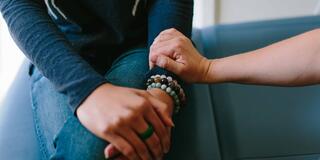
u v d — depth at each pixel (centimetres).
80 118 54
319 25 115
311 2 136
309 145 76
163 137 55
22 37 59
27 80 89
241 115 84
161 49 65
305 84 61
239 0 134
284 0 135
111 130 51
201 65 67
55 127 62
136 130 52
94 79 55
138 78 67
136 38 80
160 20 73
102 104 53
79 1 70
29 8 61
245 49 105
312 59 59
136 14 76
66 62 56
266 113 84
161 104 55
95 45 74
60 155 55
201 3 133
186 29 72
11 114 79
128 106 52
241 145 76
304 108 84
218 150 74
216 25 122
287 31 113
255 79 64
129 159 52
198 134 76
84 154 53
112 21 73
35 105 71
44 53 57
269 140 77
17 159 68
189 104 84
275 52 62
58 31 61
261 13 138
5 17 62
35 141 72
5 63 113
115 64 74
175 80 64
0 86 108
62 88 55
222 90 90
